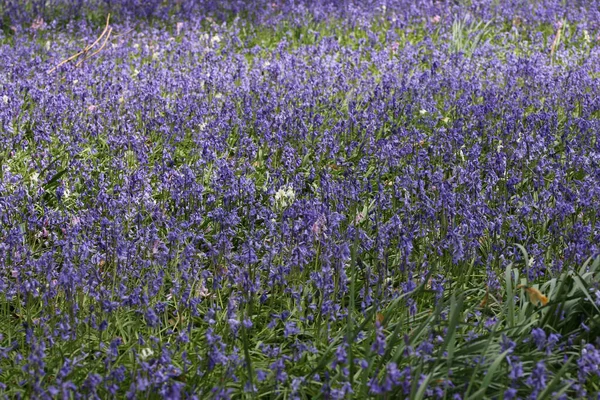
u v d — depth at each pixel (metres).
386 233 5.45
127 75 9.54
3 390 4.21
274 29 13.22
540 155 6.93
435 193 6.29
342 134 8.05
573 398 4.11
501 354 3.94
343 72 9.99
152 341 4.57
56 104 8.28
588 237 5.67
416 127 8.40
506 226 5.95
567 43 12.30
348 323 4.38
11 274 5.39
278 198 6.14
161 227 6.21
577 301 4.64
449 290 5.25
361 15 13.62
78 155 7.53
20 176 6.63
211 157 7.13
